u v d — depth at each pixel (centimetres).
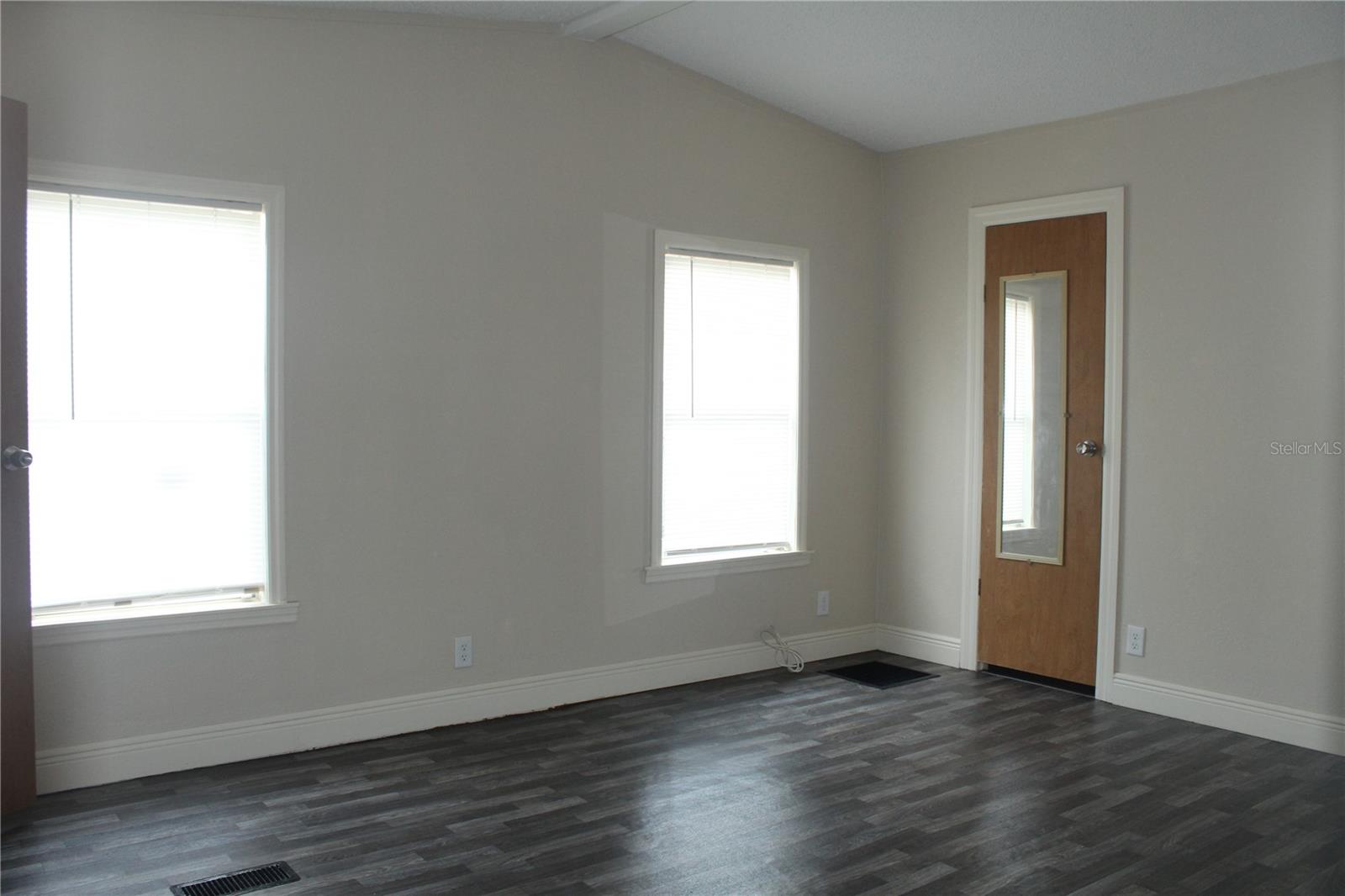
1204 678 416
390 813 312
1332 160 379
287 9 360
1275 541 395
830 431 525
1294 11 340
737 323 489
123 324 338
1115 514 442
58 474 328
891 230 539
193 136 344
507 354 412
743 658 493
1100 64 395
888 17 373
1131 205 438
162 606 346
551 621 428
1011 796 334
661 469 459
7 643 303
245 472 360
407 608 391
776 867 279
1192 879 276
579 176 430
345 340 374
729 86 474
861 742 388
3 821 301
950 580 512
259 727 360
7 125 298
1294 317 389
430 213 392
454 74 397
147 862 275
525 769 353
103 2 328
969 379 500
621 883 267
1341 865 286
